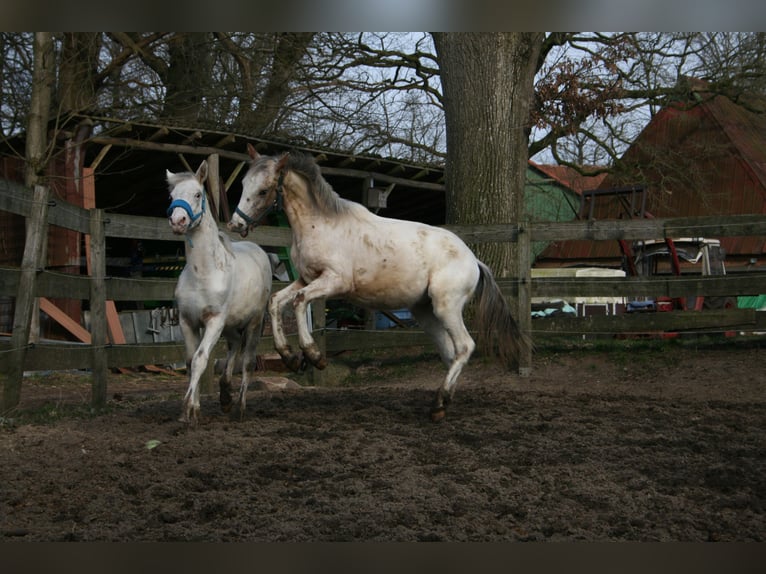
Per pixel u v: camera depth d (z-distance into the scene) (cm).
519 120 1147
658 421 598
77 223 645
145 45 1477
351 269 596
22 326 575
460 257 617
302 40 1644
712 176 2153
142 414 617
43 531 337
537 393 768
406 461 461
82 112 1183
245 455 468
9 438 495
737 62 1653
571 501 389
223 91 1642
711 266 1137
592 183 2788
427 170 1467
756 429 570
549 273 1580
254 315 614
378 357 1074
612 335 1035
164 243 1456
